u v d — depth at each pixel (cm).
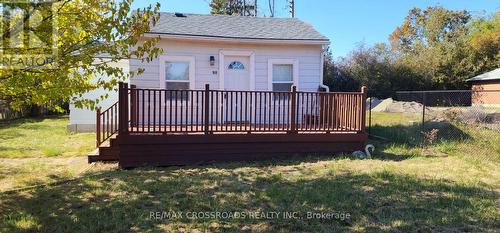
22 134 1334
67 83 530
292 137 873
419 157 873
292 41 1109
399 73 2644
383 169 737
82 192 586
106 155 848
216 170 744
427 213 484
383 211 494
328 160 840
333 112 902
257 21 1289
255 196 557
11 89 516
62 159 899
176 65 1084
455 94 2389
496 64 2972
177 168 773
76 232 431
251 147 855
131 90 780
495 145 871
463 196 555
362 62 2631
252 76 1131
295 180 653
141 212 492
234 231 432
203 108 825
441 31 4369
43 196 571
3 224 459
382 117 1620
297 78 1154
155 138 788
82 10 502
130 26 511
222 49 1107
